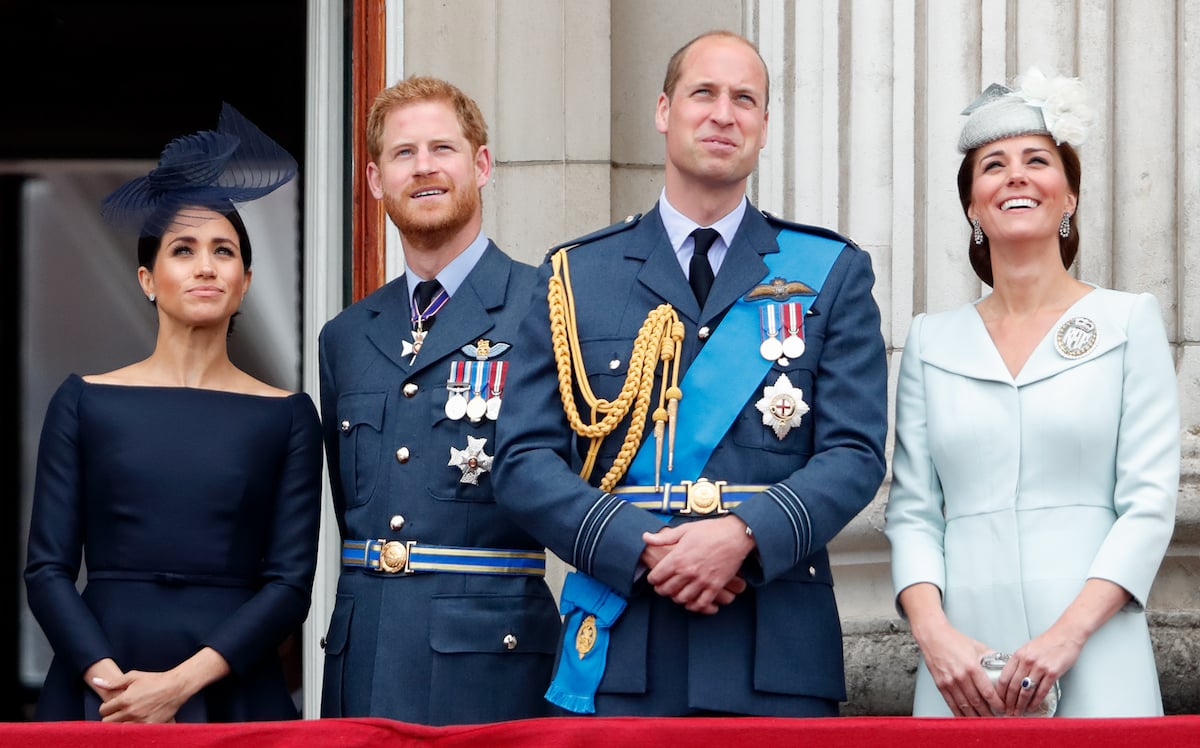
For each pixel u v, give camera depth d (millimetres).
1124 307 12078
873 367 11922
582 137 17812
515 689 12766
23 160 24125
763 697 11250
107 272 23766
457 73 17969
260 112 23953
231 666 12523
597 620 11461
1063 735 9719
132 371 13430
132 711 12133
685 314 12016
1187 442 15562
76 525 12844
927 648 11586
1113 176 16016
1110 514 11797
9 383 23469
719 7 18219
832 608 11781
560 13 17891
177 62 24125
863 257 12203
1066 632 11188
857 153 16500
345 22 18531
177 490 12797
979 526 11930
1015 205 12320
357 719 10039
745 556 11117
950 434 12164
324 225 18422
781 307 11945
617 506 11336
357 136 18219
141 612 12578
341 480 13656
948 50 16281
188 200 13414
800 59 16844
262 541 13141
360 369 13695
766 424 11688
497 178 17828
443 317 13516
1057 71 16094
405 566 12953
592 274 12297
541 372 12102
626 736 9820
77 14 24156
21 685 23109
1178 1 16109
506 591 12922
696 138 12094
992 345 12320
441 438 13109
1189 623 15344
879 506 15625
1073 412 11828
